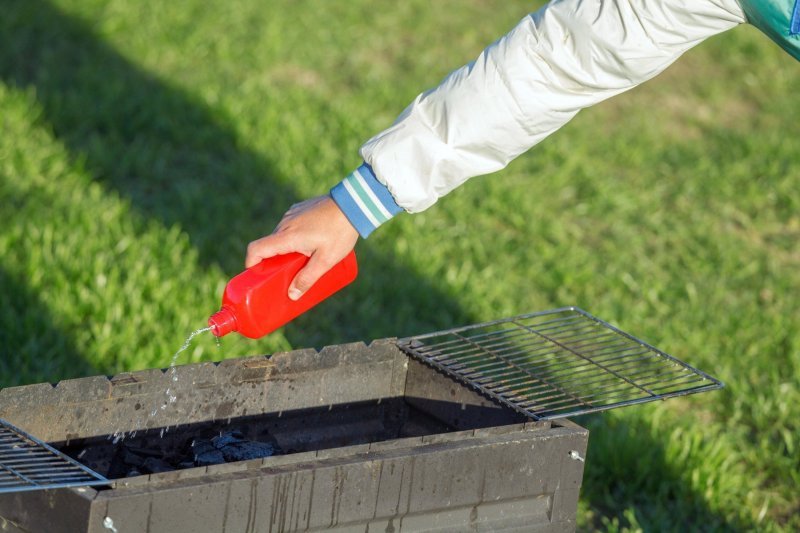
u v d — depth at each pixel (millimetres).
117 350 5262
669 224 7832
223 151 8008
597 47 2926
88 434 3234
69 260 5934
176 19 10328
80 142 7727
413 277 6422
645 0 2877
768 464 5148
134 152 7566
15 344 5203
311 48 10297
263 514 2773
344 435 3664
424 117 3059
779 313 6621
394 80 9914
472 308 6199
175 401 3359
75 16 10023
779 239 7766
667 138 9445
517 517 3180
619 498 4863
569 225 7594
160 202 6984
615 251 7250
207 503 2697
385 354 3672
